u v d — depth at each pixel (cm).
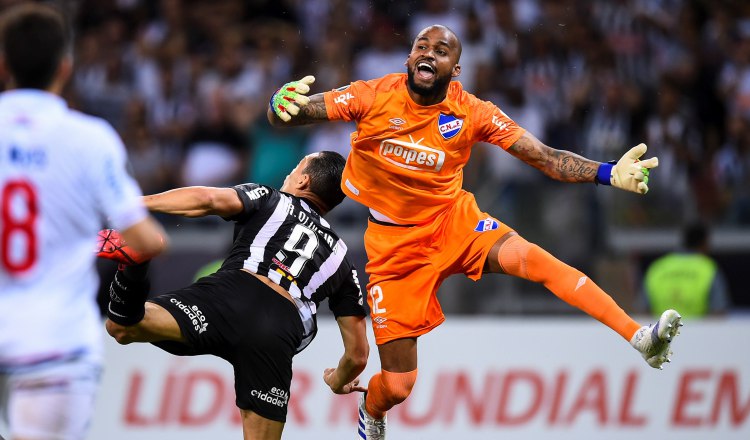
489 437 2541
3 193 1104
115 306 1466
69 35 1160
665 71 3856
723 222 3216
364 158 1630
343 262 1673
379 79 1612
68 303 1127
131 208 1146
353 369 1758
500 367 2567
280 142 3294
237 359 1571
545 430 2548
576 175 1581
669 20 4019
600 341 2586
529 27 3812
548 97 3641
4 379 1179
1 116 1123
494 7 3800
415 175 1612
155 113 3638
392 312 1698
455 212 1669
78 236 1138
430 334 2577
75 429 1145
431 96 1580
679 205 3130
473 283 2856
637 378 2581
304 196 1702
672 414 2572
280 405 1589
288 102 1502
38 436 1128
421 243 1664
